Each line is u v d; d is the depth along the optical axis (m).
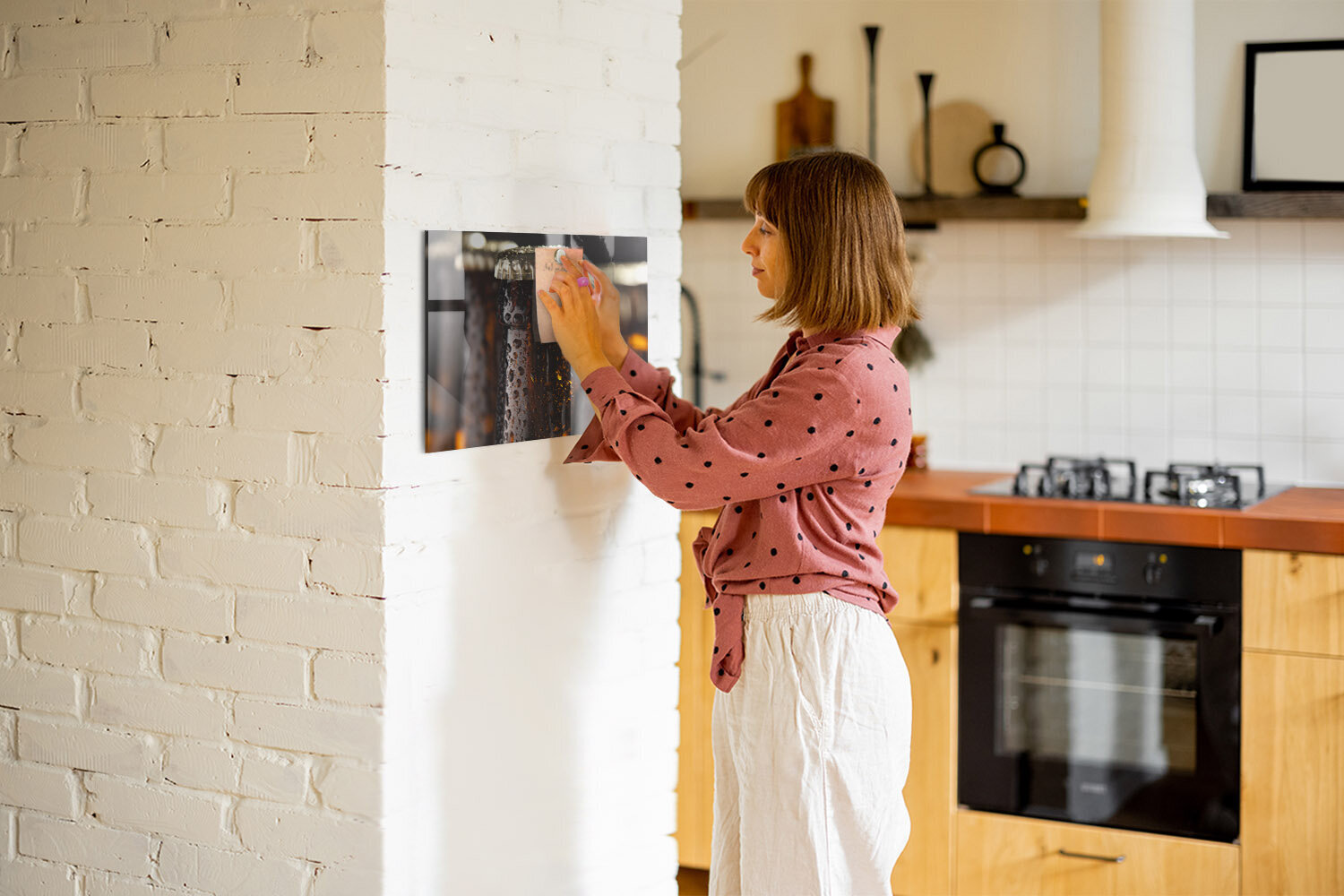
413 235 1.76
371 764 1.78
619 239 2.15
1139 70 3.21
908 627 3.21
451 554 1.86
